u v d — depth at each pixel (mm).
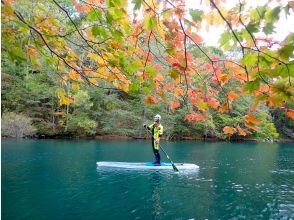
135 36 2393
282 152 19281
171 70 2316
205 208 6543
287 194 7844
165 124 27359
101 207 6445
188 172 10883
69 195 7320
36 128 24594
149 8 1915
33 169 10445
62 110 27156
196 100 2617
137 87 2592
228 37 1896
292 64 1683
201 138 30344
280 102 1847
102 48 2547
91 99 27234
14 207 6270
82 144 20172
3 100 25859
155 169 11188
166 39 2090
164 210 6344
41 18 2576
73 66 3008
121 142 22891
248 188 8508
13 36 2311
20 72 25156
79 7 2402
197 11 1808
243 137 30422
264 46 1750
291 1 1568
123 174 10125
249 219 5895
